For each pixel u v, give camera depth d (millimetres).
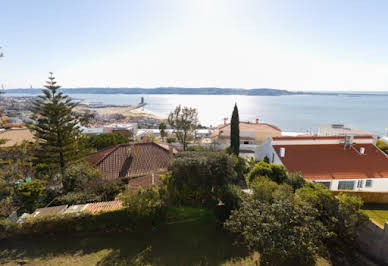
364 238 12367
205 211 15367
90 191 17453
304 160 22047
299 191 14273
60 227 13633
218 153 16750
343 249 12617
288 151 23281
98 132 51625
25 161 21062
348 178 19844
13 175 18094
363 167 21047
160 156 24312
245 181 22141
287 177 18500
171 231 14125
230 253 12266
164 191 14570
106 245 12836
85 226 13773
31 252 12109
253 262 11594
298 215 10594
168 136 52031
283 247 9641
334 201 13055
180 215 15125
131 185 18969
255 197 13711
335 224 12641
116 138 36406
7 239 13133
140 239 13398
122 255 12039
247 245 12812
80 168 19375
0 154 20266
